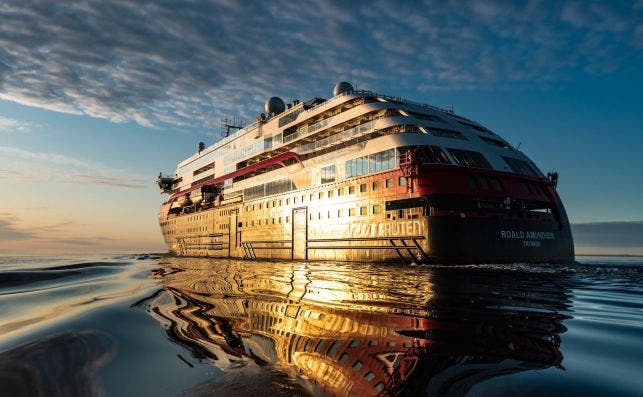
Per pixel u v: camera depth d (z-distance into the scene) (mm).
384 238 29531
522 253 27812
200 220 59312
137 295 14266
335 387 4770
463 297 12242
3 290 17531
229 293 14211
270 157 47938
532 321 8508
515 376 5039
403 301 11477
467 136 32312
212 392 4691
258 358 6062
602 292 13609
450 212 26297
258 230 44688
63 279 22391
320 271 24203
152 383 5059
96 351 6602
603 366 5422
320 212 35781
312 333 7578
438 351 6168
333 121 37438
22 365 5887
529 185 30219
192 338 7422
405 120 31750
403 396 4430
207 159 61812
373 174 30953
